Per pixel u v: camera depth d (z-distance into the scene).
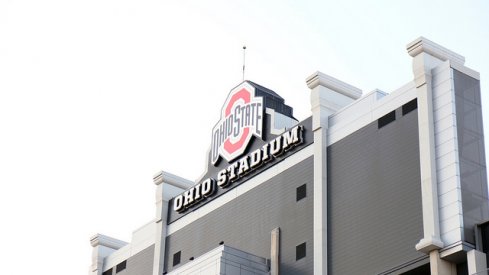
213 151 82.62
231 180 78.88
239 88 81.56
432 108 63.41
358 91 74.12
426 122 62.84
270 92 80.50
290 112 78.69
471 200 59.94
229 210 78.06
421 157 62.31
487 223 58.91
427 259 59.66
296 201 71.38
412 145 63.59
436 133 62.56
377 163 66.00
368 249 64.12
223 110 82.88
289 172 73.19
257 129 77.56
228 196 78.81
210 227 79.50
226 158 80.31
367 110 68.50
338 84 73.31
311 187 70.31
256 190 75.94
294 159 73.12
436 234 59.44
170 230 84.81
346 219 66.75
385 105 67.06
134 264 87.69
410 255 60.91
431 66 64.69
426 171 61.50
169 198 86.62
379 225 63.97
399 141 64.81
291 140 73.25
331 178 69.38
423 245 58.91
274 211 73.19
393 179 64.19
